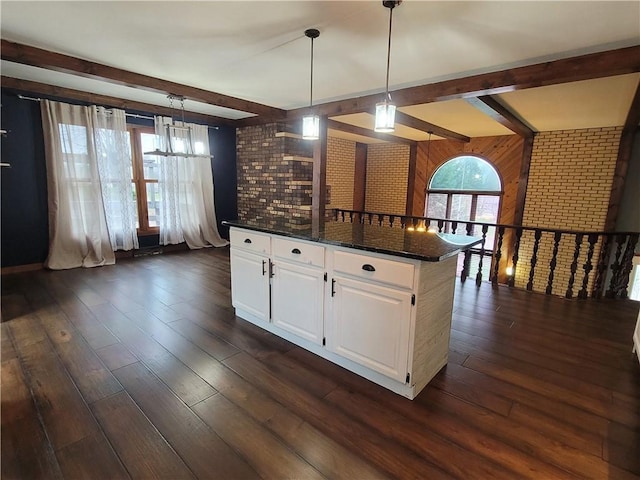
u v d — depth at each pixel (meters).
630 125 5.03
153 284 4.07
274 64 3.11
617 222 5.82
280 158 5.72
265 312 2.84
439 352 2.27
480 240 2.34
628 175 5.63
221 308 3.37
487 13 2.08
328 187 8.24
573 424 1.82
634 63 2.50
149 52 2.86
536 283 6.87
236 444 1.65
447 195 8.03
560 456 1.61
